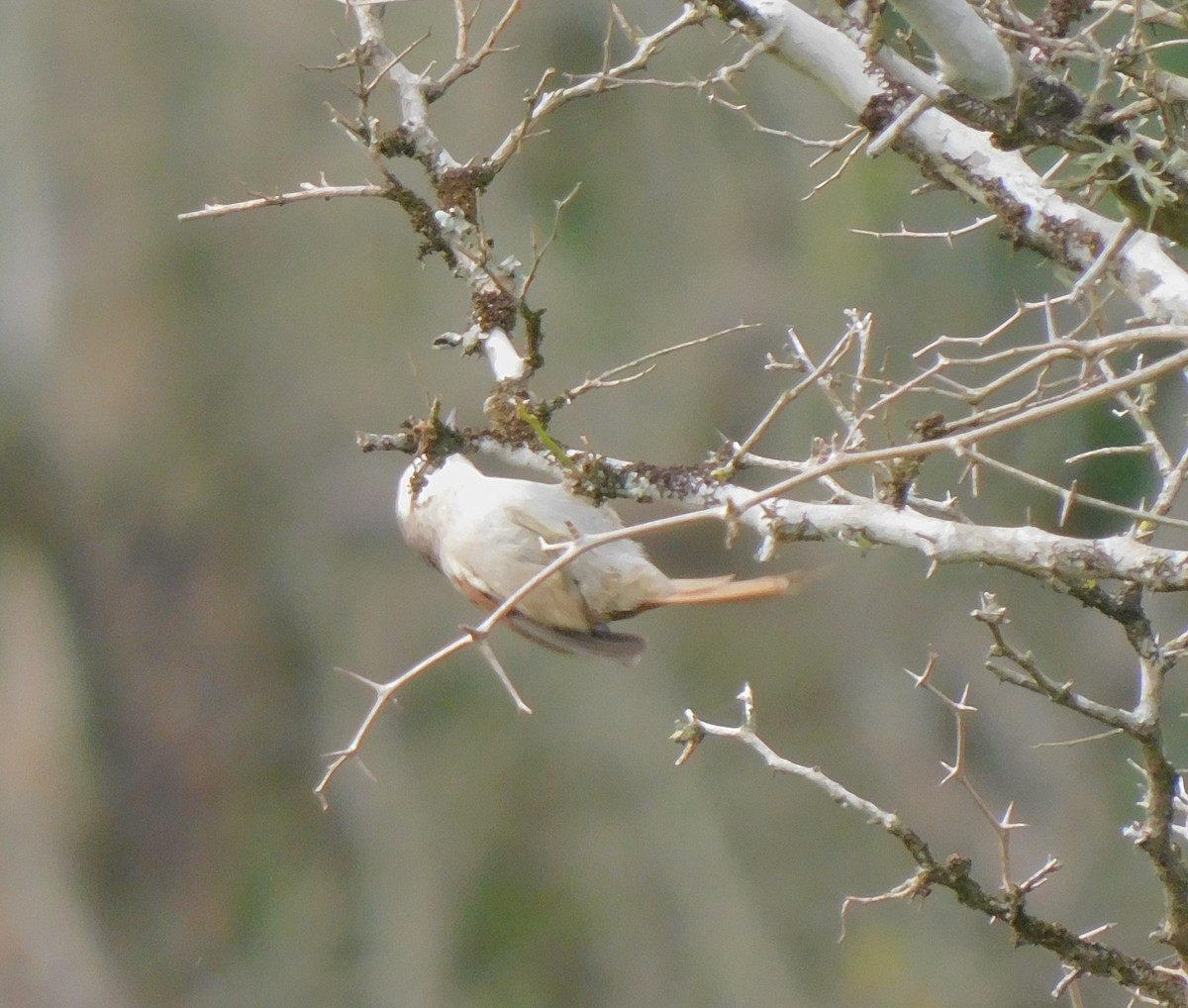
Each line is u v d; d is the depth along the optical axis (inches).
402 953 608.4
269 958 611.2
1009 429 132.4
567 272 632.4
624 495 171.2
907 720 637.9
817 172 627.2
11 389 591.2
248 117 600.1
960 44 144.9
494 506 218.7
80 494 599.2
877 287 610.5
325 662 626.5
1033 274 584.4
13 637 604.1
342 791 625.6
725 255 636.7
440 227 192.7
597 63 617.6
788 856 631.8
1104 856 590.6
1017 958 592.1
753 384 626.8
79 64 593.6
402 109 194.4
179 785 622.8
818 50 170.6
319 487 614.9
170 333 600.7
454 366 608.4
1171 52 384.2
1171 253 221.0
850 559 656.4
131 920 610.9
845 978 605.9
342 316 608.4
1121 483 507.5
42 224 590.6
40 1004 588.7
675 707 653.3
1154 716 159.5
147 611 612.7
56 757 607.2
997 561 153.3
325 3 601.9
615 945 616.1
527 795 631.8
